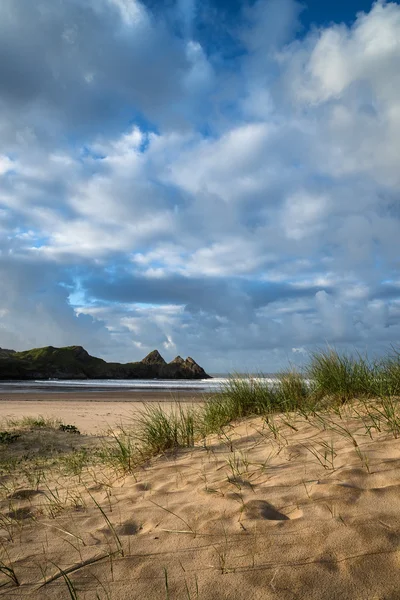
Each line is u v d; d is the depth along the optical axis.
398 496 2.49
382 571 1.90
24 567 2.37
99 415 14.08
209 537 2.41
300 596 1.82
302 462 3.34
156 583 2.04
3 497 4.28
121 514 3.05
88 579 2.15
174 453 4.52
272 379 6.00
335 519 2.35
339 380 5.18
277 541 2.24
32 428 9.18
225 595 1.88
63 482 4.71
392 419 3.83
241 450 4.06
